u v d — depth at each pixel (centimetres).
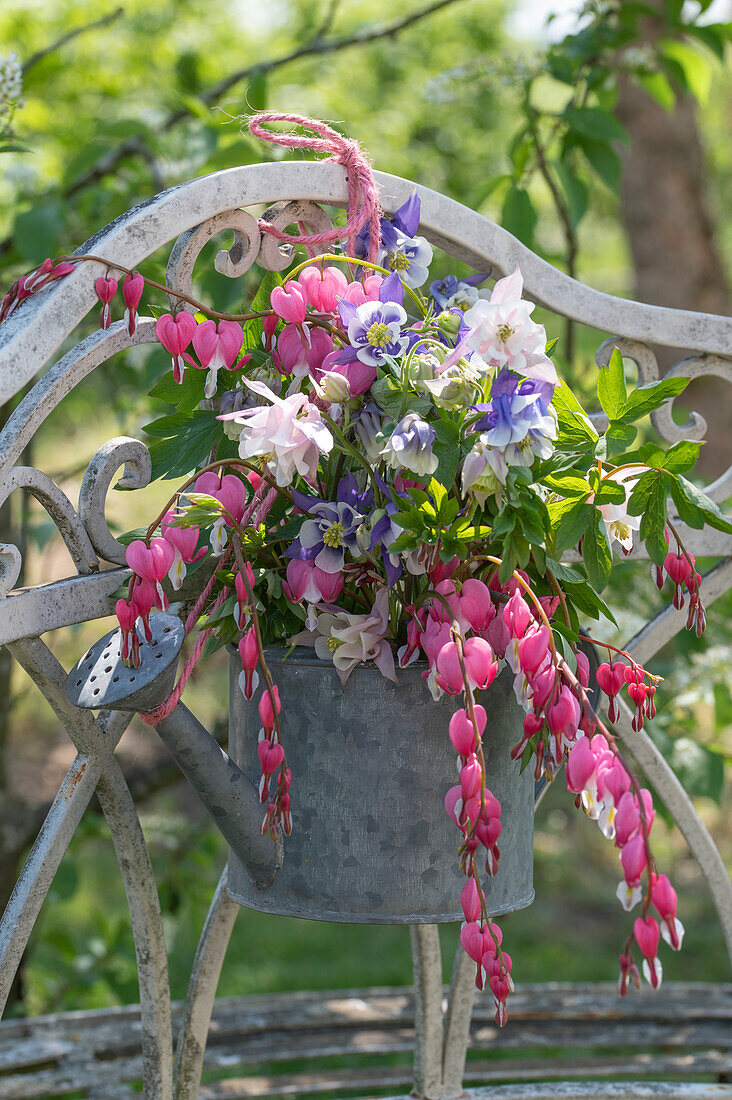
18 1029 157
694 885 409
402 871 92
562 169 197
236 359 95
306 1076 154
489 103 543
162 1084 112
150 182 237
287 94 458
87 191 230
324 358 92
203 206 92
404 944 365
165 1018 111
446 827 93
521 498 83
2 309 88
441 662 79
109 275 88
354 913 93
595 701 115
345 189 100
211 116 215
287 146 99
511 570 82
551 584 89
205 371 98
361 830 92
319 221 102
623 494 86
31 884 97
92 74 425
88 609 93
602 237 879
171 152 223
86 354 91
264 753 80
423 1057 136
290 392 93
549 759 81
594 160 204
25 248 200
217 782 89
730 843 430
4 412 226
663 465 86
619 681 89
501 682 93
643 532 90
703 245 531
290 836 94
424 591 89
